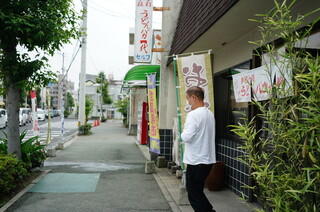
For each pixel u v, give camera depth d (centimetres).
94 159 923
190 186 344
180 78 481
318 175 168
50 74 611
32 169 694
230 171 540
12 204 452
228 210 427
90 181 612
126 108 2861
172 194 514
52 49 595
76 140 1527
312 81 175
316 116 162
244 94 358
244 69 508
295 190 172
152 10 722
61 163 833
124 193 525
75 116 5697
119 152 1100
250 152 235
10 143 599
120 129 2495
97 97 5325
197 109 347
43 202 464
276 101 215
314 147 171
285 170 209
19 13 541
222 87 630
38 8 554
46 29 550
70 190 538
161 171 717
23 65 575
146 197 503
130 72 1017
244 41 498
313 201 184
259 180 223
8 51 571
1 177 462
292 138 192
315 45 319
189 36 570
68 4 597
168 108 789
